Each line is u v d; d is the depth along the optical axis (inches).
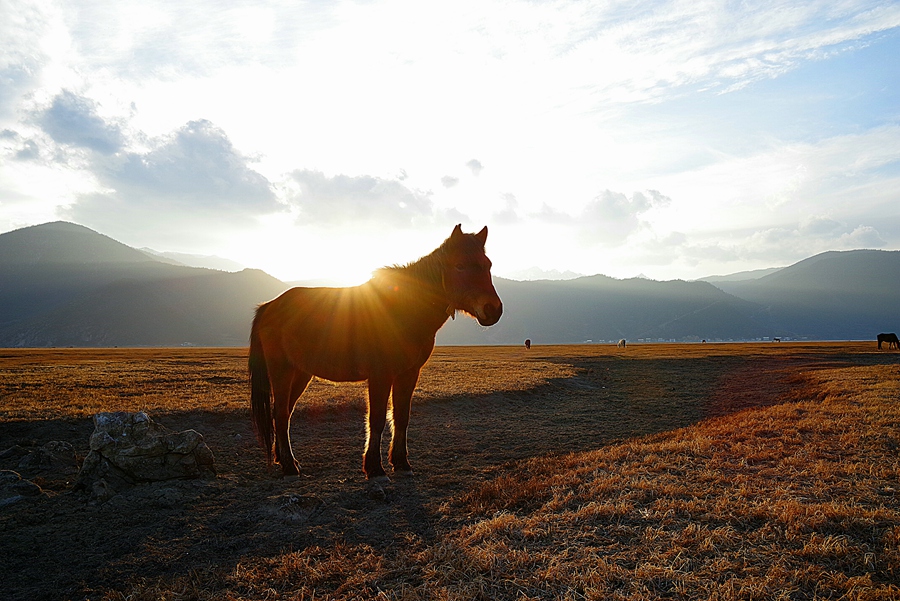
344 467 354.3
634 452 344.5
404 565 184.7
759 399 741.3
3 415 480.1
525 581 163.2
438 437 469.1
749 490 238.5
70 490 294.2
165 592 170.9
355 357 304.5
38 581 188.9
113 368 1151.6
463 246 294.2
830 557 170.9
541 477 296.0
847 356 1877.5
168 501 268.7
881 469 273.3
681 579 159.3
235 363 1482.5
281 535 220.2
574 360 1761.8
